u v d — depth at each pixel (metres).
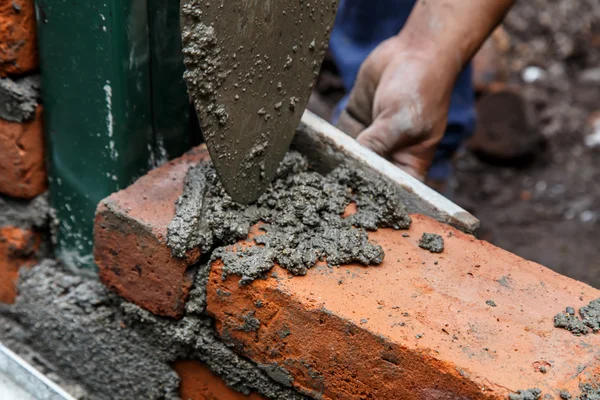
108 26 1.46
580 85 4.44
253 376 1.45
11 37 1.56
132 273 1.50
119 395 1.75
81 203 1.72
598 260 3.11
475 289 1.33
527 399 1.11
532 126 3.73
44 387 1.54
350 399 1.31
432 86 1.88
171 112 1.65
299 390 1.38
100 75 1.52
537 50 4.71
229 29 1.20
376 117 1.90
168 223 1.41
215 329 1.47
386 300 1.28
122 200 1.46
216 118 1.26
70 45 1.53
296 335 1.32
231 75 1.25
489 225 3.37
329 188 1.51
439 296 1.30
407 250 1.42
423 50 1.92
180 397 1.66
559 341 1.22
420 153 1.91
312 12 1.35
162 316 1.53
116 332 1.68
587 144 3.96
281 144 1.46
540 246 3.21
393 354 1.21
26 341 1.91
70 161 1.68
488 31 1.98
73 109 1.61
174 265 1.41
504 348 1.20
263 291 1.32
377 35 2.84
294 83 1.40
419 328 1.23
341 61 2.91
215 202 1.42
